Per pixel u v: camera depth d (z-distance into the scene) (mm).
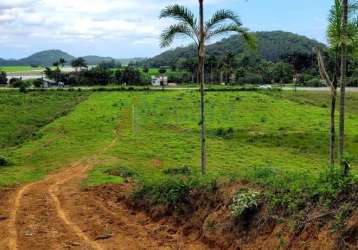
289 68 131375
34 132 52781
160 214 14961
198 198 13992
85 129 52500
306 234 9633
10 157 37094
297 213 10273
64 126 55031
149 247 12508
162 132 50250
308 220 9805
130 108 71375
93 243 13148
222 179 14070
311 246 9297
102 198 19312
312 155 39000
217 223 12273
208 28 21688
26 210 17578
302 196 10633
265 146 43188
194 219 13430
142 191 17156
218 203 13016
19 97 89062
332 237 9000
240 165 33781
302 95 88250
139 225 14781
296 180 11609
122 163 32344
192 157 37000
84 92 100812
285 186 11477
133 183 22516
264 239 10617
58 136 48281
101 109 71188
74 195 20047
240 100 77375
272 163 34906
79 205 18031
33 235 14180
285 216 10547
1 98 85312
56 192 21266
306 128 51656
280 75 130875
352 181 9930
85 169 29578
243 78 132625
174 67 169500
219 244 11695
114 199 19047
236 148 41750
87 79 136250
